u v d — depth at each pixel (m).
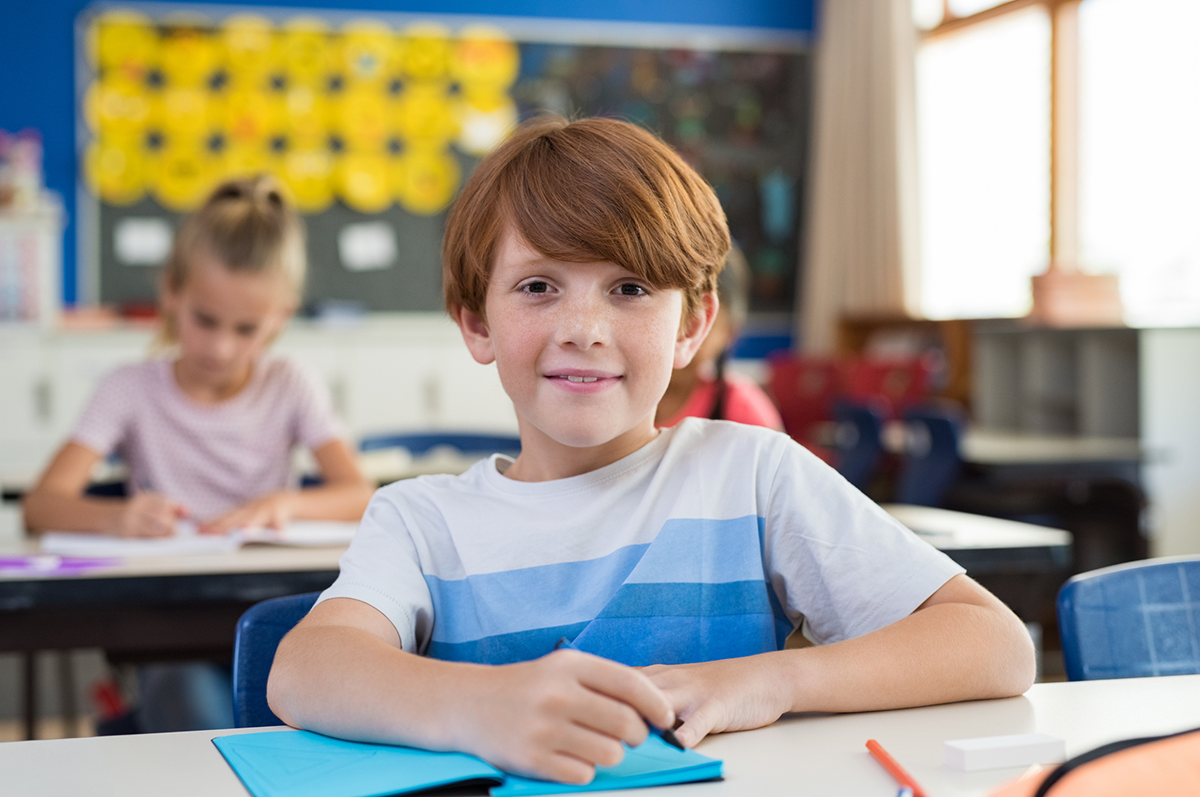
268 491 1.82
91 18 4.98
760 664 0.66
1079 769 0.49
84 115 5.01
